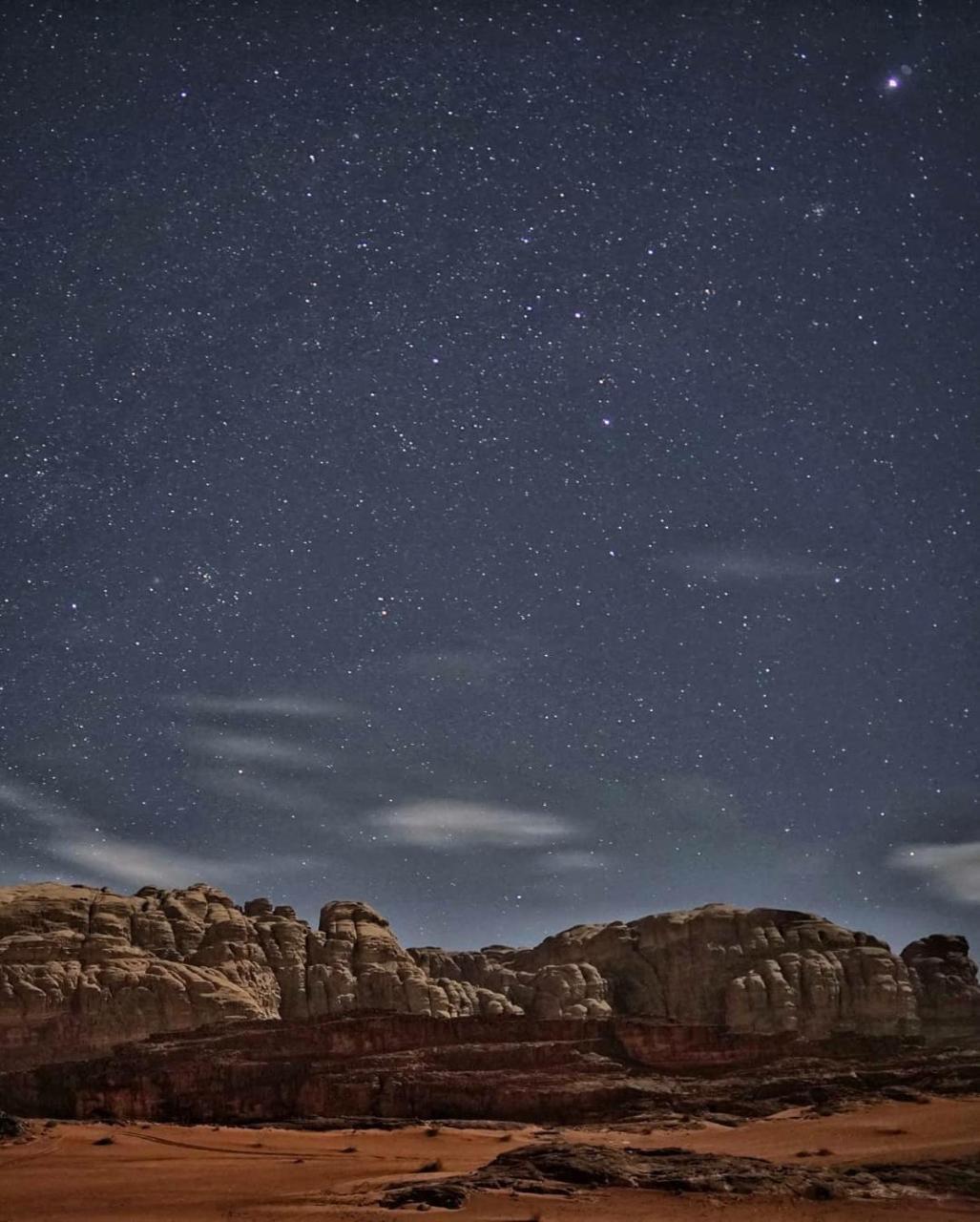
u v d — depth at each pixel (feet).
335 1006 348.18
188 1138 255.29
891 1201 175.42
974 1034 368.27
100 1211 180.65
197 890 369.50
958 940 385.50
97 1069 306.35
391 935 374.02
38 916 344.28
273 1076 305.73
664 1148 213.05
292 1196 185.88
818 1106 291.99
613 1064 319.68
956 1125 247.50
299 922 368.07
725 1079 317.42
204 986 331.57
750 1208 171.73
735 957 370.73
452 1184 184.34
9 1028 318.86
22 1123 258.16
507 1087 304.71
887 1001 360.07
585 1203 175.42
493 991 376.07
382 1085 304.30
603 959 382.22
